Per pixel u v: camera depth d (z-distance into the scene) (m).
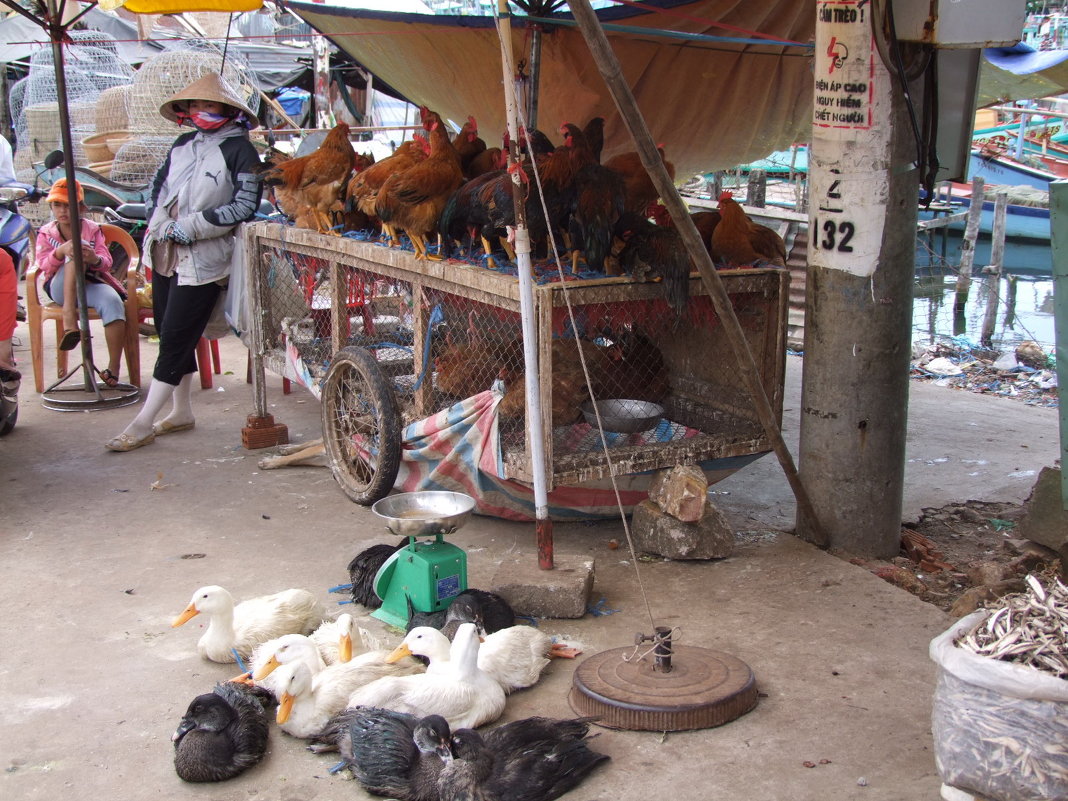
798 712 3.25
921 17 3.93
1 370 6.51
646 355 5.02
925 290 12.74
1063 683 2.39
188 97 5.99
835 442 4.51
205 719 2.99
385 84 8.65
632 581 4.29
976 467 6.02
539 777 2.80
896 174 4.18
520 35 6.52
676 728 3.14
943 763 2.63
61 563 4.55
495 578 4.04
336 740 3.06
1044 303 13.67
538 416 4.02
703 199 13.77
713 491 5.58
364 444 5.12
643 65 6.88
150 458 6.09
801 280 10.58
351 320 5.67
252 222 6.19
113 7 6.57
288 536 4.88
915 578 4.32
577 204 4.11
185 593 4.25
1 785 2.94
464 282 4.41
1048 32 15.88
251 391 7.66
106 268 7.56
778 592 4.14
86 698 3.42
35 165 13.06
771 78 7.18
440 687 3.10
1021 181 18.64
